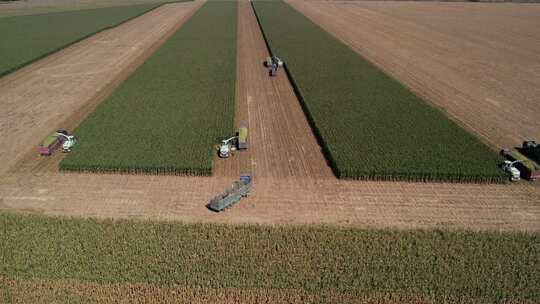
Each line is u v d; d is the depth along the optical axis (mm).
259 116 55906
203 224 33969
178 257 30594
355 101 59031
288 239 32375
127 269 29578
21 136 49438
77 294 27688
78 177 41281
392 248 31500
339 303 27375
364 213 36406
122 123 51562
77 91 65125
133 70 76188
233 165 43625
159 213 36156
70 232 32969
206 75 71250
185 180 41000
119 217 35531
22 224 33781
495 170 41406
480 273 29281
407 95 61656
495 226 34969
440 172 40750
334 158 43156
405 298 27625
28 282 28484
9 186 39719
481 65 81125
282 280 28781
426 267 29828
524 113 57312
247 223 34812
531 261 30281
